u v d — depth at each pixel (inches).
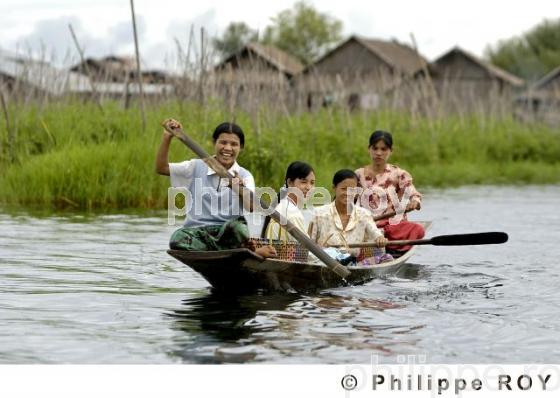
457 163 2380.7
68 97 1857.8
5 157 1621.6
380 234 914.1
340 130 2064.5
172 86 1756.9
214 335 655.8
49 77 1854.1
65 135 1664.6
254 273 776.3
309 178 884.0
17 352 609.3
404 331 675.4
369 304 764.6
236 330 670.5
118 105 1803.6
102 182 1481.3
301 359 602.9
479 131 2674.7
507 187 2107.5
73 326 677.3
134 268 918.4
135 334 656.4
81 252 1008.9
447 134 2512.3
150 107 1809.8
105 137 1664.6
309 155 1809.8
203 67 1690.5
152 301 764.0
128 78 1844.2
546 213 1512.1
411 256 1031.6
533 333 674.8
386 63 4916.3
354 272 842.2
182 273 896.9
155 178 1491.1
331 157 1925.4
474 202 1704.0
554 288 847.7
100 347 623.8
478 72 5034.5
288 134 1791.3
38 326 674.8
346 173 911.7
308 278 809.5
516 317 725.3
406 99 2541.8
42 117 1711.4
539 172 2436.0
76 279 855.1
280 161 1647.4
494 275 916.6
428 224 1102.4
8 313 713.6
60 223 1246.3
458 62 5083.7
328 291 819.4
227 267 762.2
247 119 1679.4
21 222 1250.0
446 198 1786.4
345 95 2330.2
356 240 920.3
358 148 1971.0
